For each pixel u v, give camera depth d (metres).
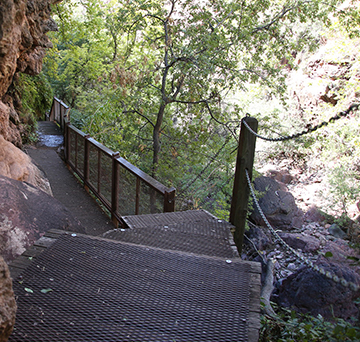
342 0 11.03
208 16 9.63
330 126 11.88
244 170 3.92
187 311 2.01
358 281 4.21
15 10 4.33
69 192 7.50
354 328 1.67
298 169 15.61
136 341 1.75
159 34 10.77
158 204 4.36
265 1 10.12
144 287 2.22
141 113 10.98
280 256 8.82
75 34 15.12
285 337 2.46
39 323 1.83
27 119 11.64
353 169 11.87
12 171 4.59
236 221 4.04
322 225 11.18
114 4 14.09
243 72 10.94
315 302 4.21
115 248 2.70
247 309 2.07
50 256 2.52
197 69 9.22
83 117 14.91
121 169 5.55
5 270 1.41
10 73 5.23
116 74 8.58
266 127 11.60
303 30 15.75
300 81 16.31
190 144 11.07
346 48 12.90
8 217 3.14
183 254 2.68
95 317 1.91
